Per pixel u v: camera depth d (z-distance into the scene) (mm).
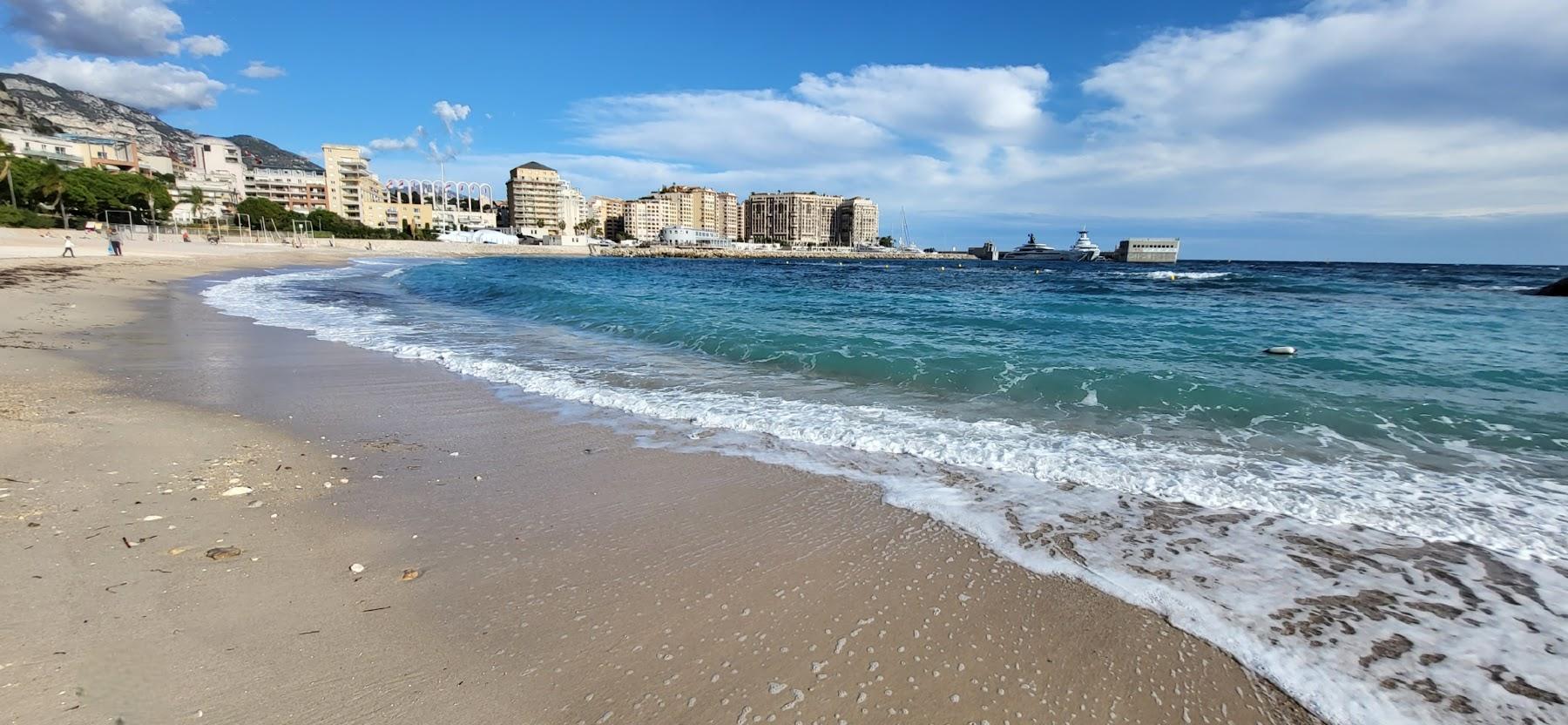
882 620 3088
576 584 3367
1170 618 3139
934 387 8305
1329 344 11398
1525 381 8414
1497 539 4023
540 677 2635
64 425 5543
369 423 6344
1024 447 5812
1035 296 24109
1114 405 7371
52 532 3613
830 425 6496
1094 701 2570
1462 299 23281
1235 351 10555
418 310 17469
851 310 17438
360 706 2432
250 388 7543
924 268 72875
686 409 7121
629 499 4539
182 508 4062
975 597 3301
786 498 4582
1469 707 2551
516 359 10070
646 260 101938
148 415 6105
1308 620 3137
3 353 8445
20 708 2275
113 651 2619
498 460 5348
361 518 4109
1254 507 4504
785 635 2951
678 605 3188
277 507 4195
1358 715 2508
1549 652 2883
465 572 3463
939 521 4219
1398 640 2971
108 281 20000
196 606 2990
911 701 2549
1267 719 2484
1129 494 4730
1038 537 4008
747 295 24219
